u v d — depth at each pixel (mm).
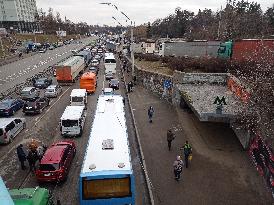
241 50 33031
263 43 28688
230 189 16062
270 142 17156
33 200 13055
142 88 43125
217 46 38031
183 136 23844
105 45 123312
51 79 49312
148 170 18453
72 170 19344
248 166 18438
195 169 18281
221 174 17609
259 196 15383
